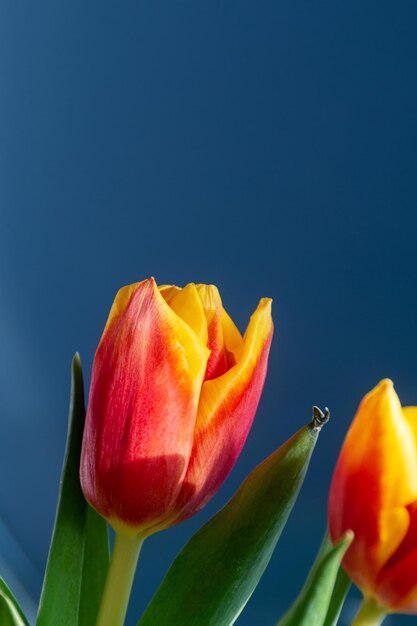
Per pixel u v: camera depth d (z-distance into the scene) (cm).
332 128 152
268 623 157
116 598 44
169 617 44
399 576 40
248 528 45
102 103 167
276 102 155
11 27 171
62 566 46
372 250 152
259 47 155
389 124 149
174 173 164
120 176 167
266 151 157
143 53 162
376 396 40
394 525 39
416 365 151
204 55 159
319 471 159
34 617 175
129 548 43
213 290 44
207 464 43
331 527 41
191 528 165
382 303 153
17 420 178
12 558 178
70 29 167
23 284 176
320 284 157
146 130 164
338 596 43
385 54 147
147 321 41
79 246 171
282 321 160
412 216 149
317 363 158
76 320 173
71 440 46
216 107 159
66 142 170
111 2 163
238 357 43
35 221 174
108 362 42
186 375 42
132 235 167
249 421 43
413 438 40
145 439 42
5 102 173
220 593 44
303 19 152
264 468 45
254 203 159
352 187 152
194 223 163
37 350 176
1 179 175
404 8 145
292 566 158
